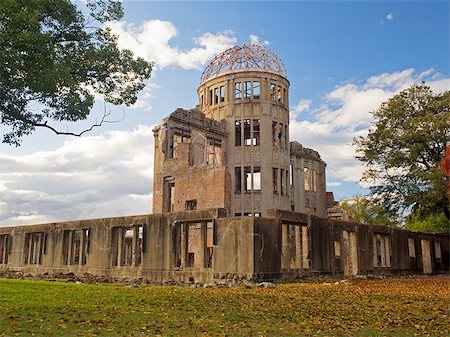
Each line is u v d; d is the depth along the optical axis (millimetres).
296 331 8773
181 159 38219
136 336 8039
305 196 51219
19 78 14430
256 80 44656
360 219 60312
